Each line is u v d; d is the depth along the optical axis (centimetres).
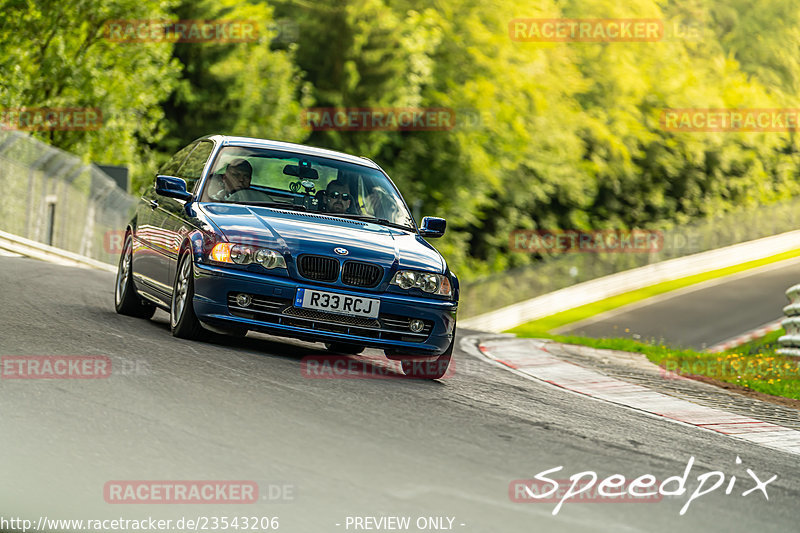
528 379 3247
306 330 2569
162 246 2931
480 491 1557
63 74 10969
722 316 13862
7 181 7156
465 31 17138
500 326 13812
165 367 2219
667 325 13275
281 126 14488
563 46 19175
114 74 11469
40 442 1548
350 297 2589
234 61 14112
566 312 14375
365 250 2652
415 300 2652
